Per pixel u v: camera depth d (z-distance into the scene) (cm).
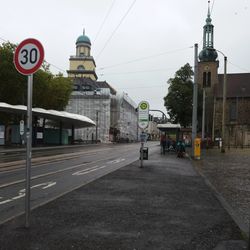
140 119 1980
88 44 9969
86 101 9256
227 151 4403
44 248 569
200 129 7019
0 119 5559
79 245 587
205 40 7619
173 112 6406
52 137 6025
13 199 999
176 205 925
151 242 611
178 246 595
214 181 1493
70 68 9831
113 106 10206
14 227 687
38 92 5722
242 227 722
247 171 1917
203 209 886
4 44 5319
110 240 617
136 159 2669
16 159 2380
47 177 1491
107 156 2972
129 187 1202
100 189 1152
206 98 7194
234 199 1066
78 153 3281
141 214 811
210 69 7538
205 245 602
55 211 827
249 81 7431
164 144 3594
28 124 671
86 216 783
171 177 1528
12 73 5178
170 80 6462
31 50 677
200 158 2969
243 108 7106
